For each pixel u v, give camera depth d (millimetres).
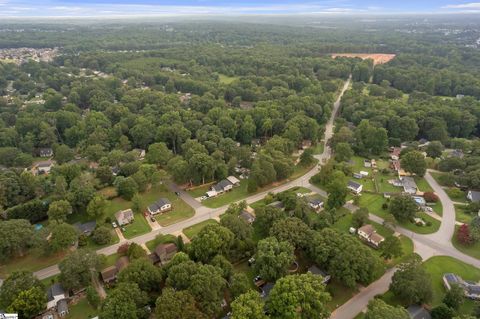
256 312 72375
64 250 107188
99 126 193125
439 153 169875
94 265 91625
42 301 82250
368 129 182125
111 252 107688
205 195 140750
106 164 159125
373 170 163750
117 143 188375
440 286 93438
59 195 127875
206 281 79562
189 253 96625
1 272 98812
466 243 109938
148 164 154875
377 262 91562
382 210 131375
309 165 167625
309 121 192500
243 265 101125
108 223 122312
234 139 197250
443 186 148625
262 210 112562
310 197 138000
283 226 102688
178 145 186625
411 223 122500
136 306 78438
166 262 99688
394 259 103938
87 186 129250
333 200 127000
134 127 192875
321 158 178250
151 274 85438
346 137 184125
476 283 94750
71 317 83188
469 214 127625
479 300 88125
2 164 167250
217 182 152000
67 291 88000
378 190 145000
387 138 184125
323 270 95688
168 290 78000
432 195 134750
